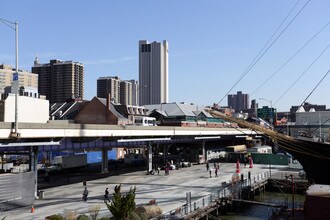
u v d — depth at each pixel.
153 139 69.06
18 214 35.09
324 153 33.91
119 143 65.88
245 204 46.22
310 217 27.11
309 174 36.16
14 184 37.78
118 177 63.84
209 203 39.59
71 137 47.94
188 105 136.38
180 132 76.06
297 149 35.25
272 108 130.88
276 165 81.31
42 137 41.16
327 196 26.91
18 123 37.62
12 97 62.12
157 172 69.81
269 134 35.41
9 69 182.25
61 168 69.00
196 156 91.50
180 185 53.53
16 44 38.12
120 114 108.06
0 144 37.06
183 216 33.19
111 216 32.56
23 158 88.31
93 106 103.44
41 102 68.56
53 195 46.00
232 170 71.94
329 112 139.62
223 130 97.12
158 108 130.62
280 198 51.00
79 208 37.72
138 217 29.61
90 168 78.31
